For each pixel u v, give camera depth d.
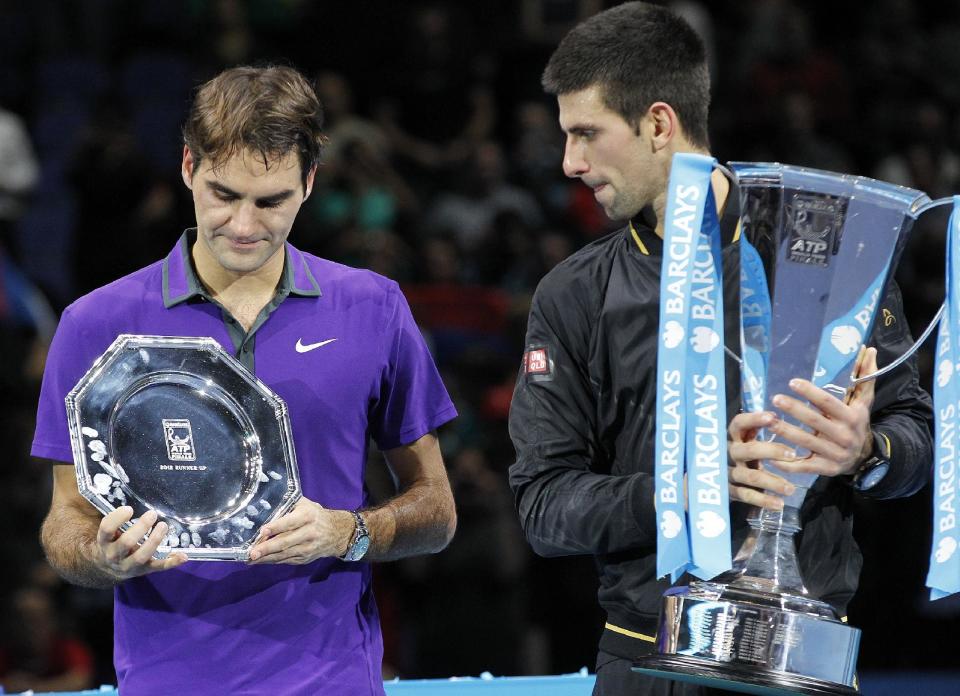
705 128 9.54
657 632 8.77
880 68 38.97
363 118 37.59
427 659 23.92
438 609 23.95
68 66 38.31
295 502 8.98
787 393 8.45
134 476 8.87
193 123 8.84
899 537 25.41
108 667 24.14
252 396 9.04
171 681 9.29
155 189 30.89
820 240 8.34
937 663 25.44
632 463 9.54
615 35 9.30
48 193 36.16
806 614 8.34
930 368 26.27
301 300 9.62
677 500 8.30
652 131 9.30
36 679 22.34
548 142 34.28
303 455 9.52
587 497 9.15
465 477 24.17
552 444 9.56
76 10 39.19
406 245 31.88
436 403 10.20
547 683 13.39
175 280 9.52
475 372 26.48
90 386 8.82
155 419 8.93
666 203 8.70
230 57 37.75
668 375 8.36
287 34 38.97
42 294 30.22
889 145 37.06
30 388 26.75
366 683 9.66
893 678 23.31
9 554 23.56
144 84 38.28
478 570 23.86
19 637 22.38
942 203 8.44
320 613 9.48
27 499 24.31
